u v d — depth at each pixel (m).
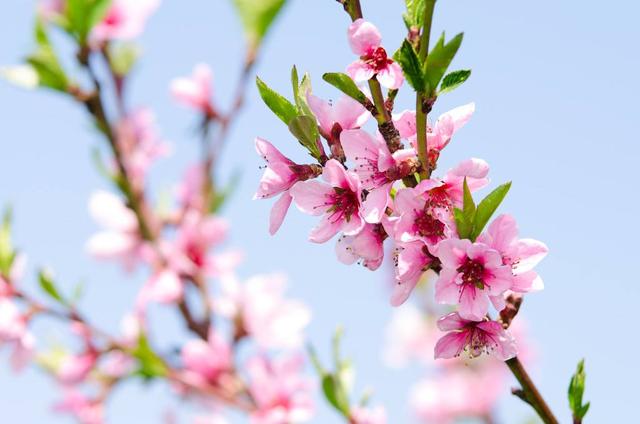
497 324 1.01
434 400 1.83
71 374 1.30
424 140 1.00
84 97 1.27
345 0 1.01
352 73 1.01
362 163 1.01
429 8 0.99
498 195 1.00
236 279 1.33
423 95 0.99
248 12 1.25
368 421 1.18
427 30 0.99
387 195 1.00
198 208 1.37
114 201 1.45
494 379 1.84
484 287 1.00
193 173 1.39
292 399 1.28
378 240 1.02
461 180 1.01
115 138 1.29
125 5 1.32
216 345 1.29
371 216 1.00
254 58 1.27
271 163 1.03
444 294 1.00
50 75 1.26
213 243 1.35
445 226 1.00
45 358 1.37
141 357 1.28
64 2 1.26
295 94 1.02
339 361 1.19
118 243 1.42
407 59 0.98
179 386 1.32
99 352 1.30
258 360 1.30
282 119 1.03
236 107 1.31
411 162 1.00
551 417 1.01
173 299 1.30
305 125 1.01
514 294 1.02
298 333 1.31
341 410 1.18
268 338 1.30
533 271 1.01
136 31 1.32
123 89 1.33
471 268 1.00
